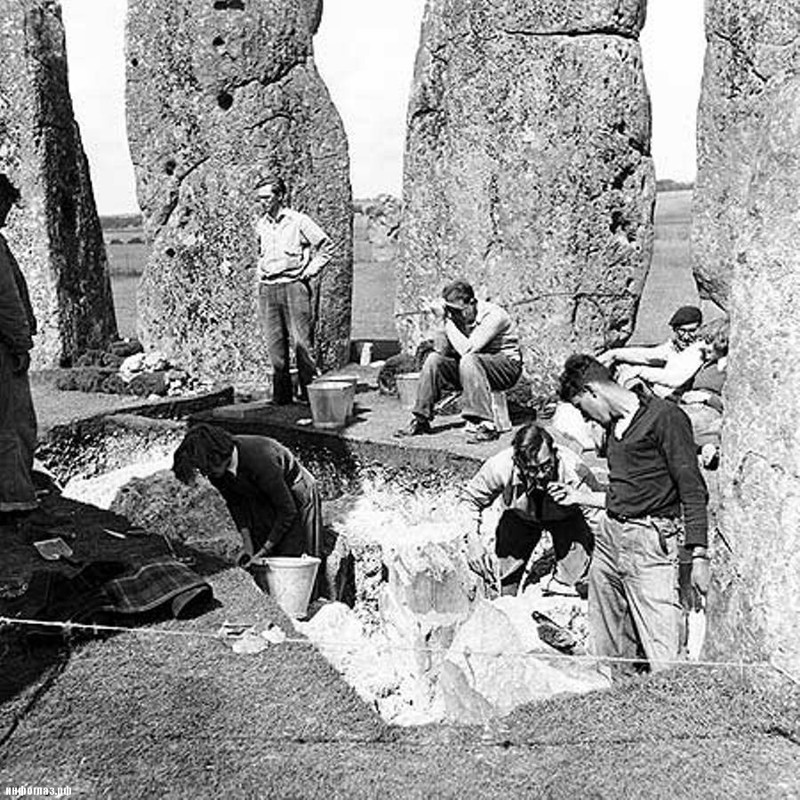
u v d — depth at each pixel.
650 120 11.71
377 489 10.02
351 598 8.66
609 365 9.59
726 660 4.96
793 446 4.56
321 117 13.88
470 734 4.85
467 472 9.40
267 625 5.99
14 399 7.66
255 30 13.42
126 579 6.24
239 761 4.64
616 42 11.34
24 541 7.46
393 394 11.95
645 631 5.69
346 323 14.34
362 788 4.40
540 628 6.26
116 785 4.48
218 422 11.13
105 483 10.66
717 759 4.48
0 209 7.70
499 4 11.59
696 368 9.11
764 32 9.28
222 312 13.71
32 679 5.38
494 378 9.93
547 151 11.43
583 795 4.30
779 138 4.67
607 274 11.49
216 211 13.63
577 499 7.00
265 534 7.93
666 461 5.56
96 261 14.60
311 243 11.55
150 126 13.83
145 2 13.70
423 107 12.48
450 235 12.27
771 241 4.66
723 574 4.99
